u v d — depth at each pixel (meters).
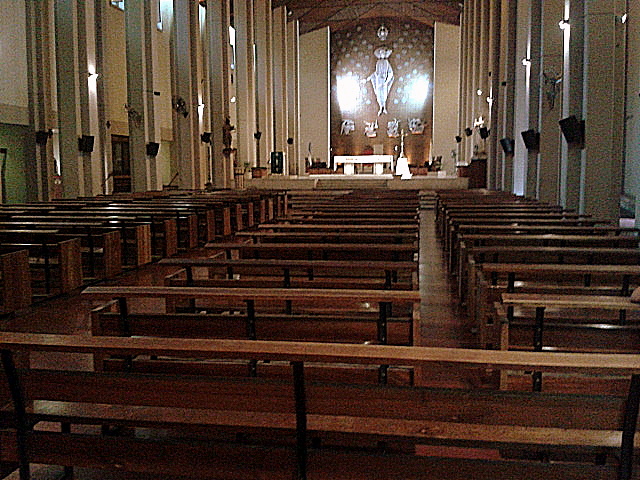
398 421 2.15
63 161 15.23
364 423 2.14
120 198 13.68
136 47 17.05
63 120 15.10
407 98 33.44
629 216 14.58
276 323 3.38
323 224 8.05
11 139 15.10
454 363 1.91
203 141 21.00
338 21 32.59
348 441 2.64
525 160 14.91
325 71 32.97
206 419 2.26
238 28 23.92
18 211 10.16
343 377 2.98
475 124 23.17
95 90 16.16
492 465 2.01
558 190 13.23
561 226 7.71
